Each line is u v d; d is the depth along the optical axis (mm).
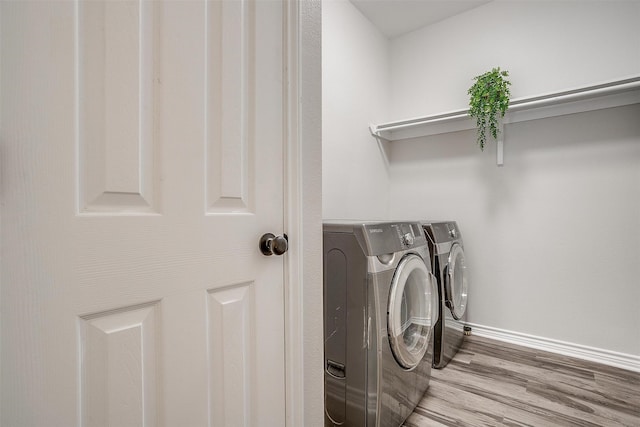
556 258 2180
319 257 1005
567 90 1904
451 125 2580
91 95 550
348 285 1313
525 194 2293
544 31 2211
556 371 1897
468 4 2449
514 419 1451
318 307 1001
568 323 2135
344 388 1324
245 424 794
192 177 690
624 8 1944
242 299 793
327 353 1375
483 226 2475
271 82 861
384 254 1330
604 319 2016
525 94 2279
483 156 2471
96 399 559
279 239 835
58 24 513
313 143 976
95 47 554
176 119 663
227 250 755
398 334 1336
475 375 1852
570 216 2129
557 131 2172
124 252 588
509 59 2350
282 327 891
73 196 530
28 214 484
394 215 2926
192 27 692
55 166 510
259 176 830
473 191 2520
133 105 602
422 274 1591
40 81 495
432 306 1653
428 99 2725
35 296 490
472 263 2523
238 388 780
